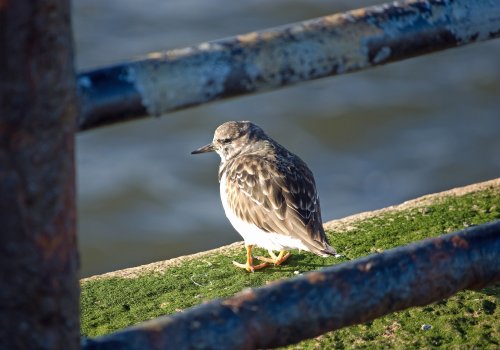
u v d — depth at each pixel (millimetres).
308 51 5281
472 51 34469
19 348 4695
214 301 5168
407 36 5531
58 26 4383
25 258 4566
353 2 36688
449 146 29094
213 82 5086
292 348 8938
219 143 13797
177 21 35938
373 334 9156
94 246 25406
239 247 12461
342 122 30359
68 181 4648
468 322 9305
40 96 4398
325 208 26125
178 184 27922
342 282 5273
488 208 12289
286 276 11367
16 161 4422
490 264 5598
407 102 31469
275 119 30609
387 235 11789
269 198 11906
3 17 4223
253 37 5227
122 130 30375
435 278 5453
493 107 31297
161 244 25453
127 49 34125
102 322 9992
